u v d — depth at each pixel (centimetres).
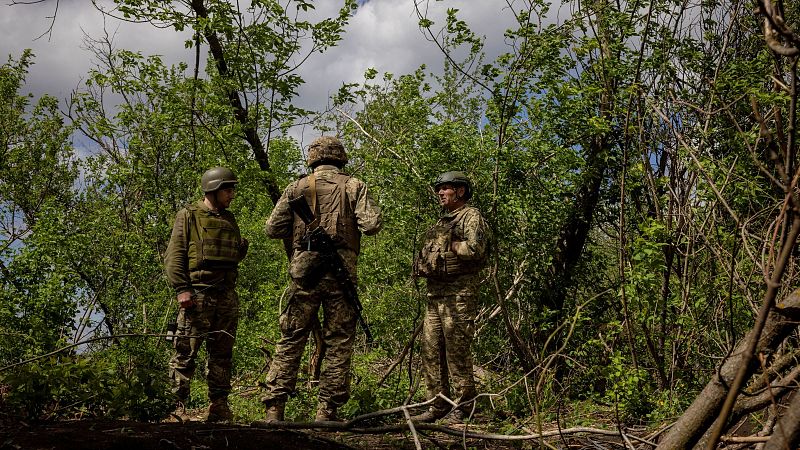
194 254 509
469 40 657
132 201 915
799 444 203
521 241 750
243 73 716
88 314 770
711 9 732
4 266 689
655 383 645
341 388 481
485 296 738
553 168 743
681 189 670
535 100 713
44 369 397
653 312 638
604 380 668
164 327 782
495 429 495
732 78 626
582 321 709
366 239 778
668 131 677
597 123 664
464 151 713
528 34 678
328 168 507
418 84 747
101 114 961
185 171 806
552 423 522
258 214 902
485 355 800
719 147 665
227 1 689
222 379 518
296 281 488
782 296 492
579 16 691
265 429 391
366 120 800
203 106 717
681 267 690
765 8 155
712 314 634
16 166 1473
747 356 178
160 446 335
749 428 370
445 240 551
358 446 403
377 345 756
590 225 830
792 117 194
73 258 767
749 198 564
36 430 343
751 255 430
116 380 430
